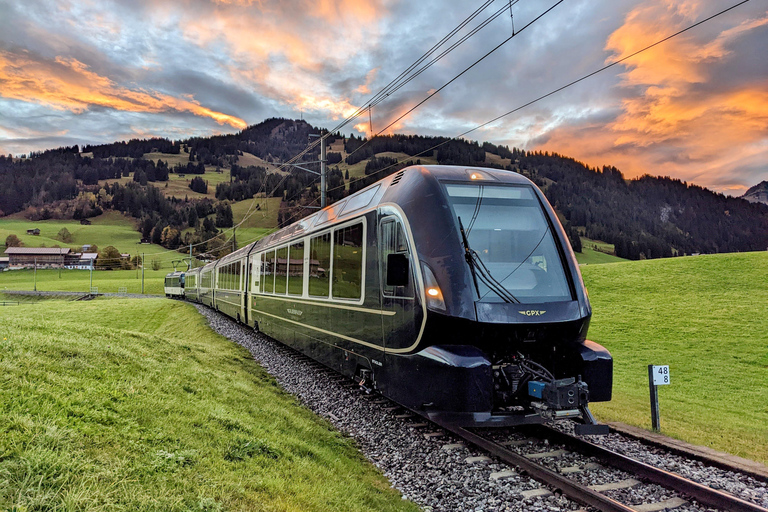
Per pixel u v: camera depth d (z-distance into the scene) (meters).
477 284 6.36
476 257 6.53
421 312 6.48
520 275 6.64
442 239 6.60
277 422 7.14
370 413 8.35
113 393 5.96
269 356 14.14
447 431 7.14
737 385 13.87
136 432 4.96
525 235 6.99
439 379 6.20
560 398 5.84
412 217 7.01
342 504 4.68
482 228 6.82
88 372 6.75
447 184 7.17
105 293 81.31
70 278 117.88
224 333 20.31
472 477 5.56
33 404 4.83
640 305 33.62
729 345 21.33
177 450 4.84
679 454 6.29
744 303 31.19
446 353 6.20
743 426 8.29
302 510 4.23
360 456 6.63
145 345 10.67
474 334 6.18
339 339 9.53
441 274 6.41
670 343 22.52
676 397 11.63
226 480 4.42
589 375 6.46
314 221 11.91
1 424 4.17
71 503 3.26
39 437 4.05
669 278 42.06
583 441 6.26
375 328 7.89
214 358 11.89
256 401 8.23
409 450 6.59
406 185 7.52
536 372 6.37
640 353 20.59
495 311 6.21
